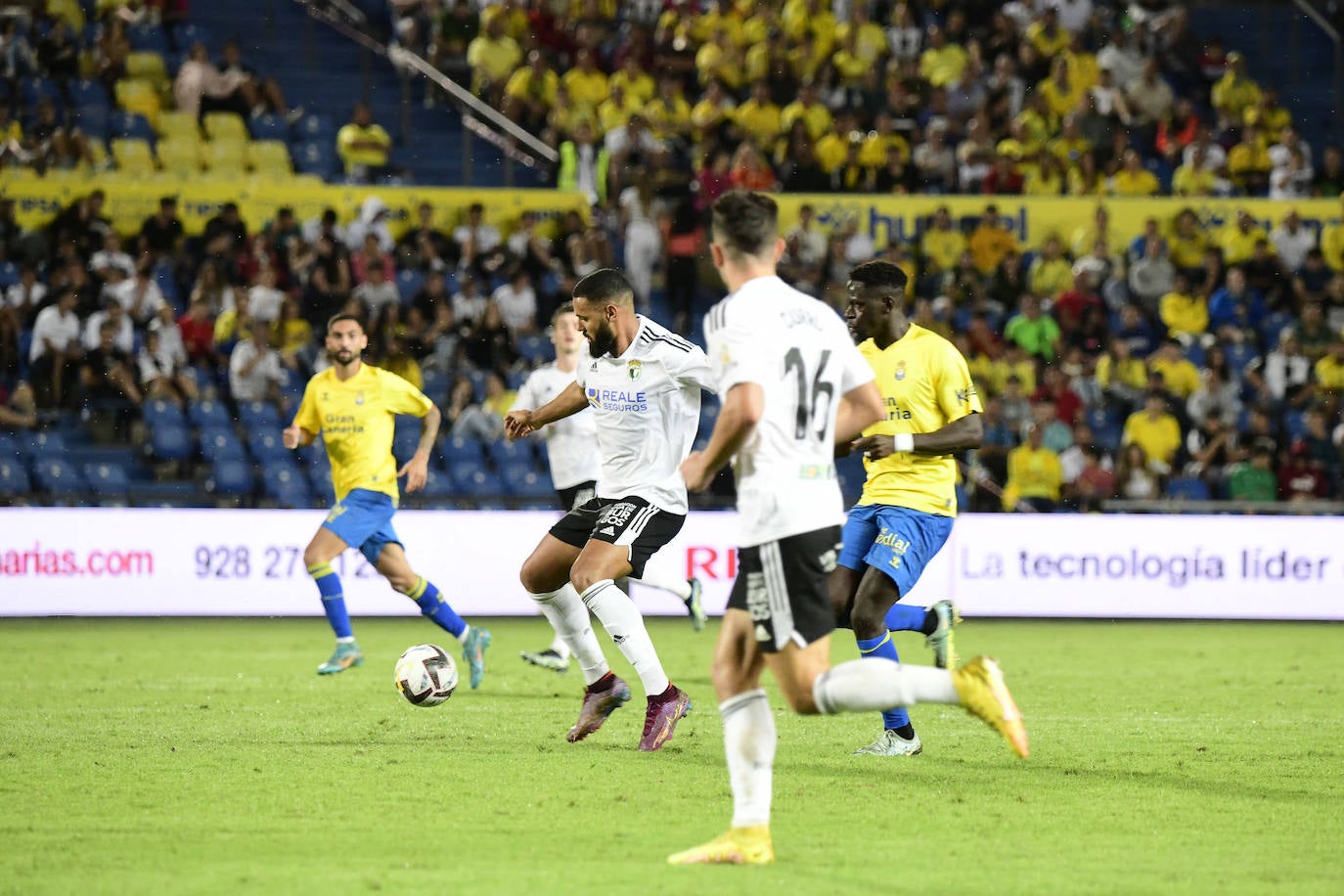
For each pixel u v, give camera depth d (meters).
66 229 54.19
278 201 56.88
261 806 17.78
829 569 14.58
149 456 49.38
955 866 14.95
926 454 21.14
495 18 64.00
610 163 58.69
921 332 22.11
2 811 17.47
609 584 21.91
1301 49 72.44
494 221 58.00
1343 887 14.23
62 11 62.28
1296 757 22.00
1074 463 49.78
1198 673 33.34
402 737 23.33
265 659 34.84
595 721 22.89
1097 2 70.00
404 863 14.93
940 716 25.83
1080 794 18.94
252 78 61.38
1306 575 46.09
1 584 43.72
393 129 65.06
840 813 17.62
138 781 19.42
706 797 18.45
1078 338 54.84
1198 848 15.91
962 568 45.56
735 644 14.80
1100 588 45.88
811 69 64.12
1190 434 51.78
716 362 14.22
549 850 15.53
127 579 44.06
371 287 53.00
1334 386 53.84
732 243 14.63
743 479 14.58
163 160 59.34
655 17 67.19
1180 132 64.69
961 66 66.00
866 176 60.69
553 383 32.16
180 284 54.38
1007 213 58.50
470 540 45.09
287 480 49.25
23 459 48.62
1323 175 62.88
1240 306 56.47
